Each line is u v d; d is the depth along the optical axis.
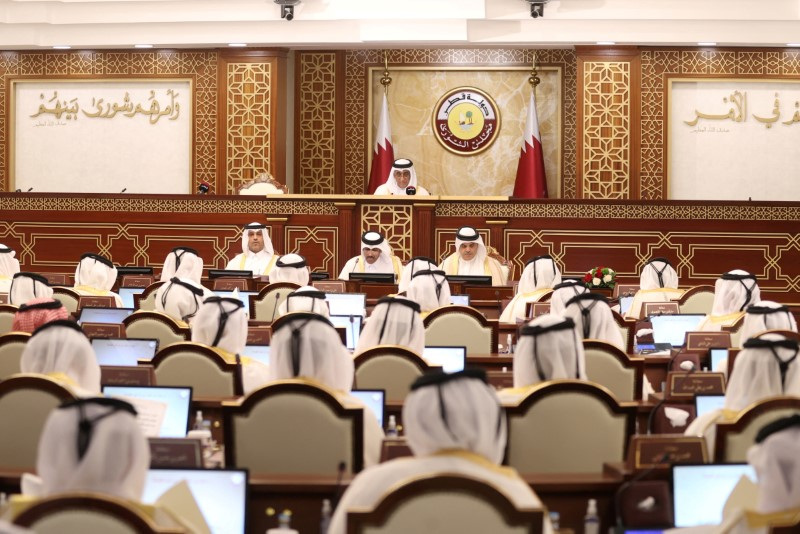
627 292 11.27
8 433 4.18
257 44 15.97
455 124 16.81
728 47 15.79
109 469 2.60
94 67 16.80
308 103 16.97
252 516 3.46
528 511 2.56
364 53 16.88
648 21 15.33
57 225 14.82
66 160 16.97
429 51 16.78
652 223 13.95
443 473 2.56
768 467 2.71
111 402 2.66
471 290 10.90
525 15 15.30
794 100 15.84
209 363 5.57
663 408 4.90
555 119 16.58
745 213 13.89
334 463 3.99
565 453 4.18
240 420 3.99
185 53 16.56
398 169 14.48
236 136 16.33
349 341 8.03
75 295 9.59
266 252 13.01
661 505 3.39
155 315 7.19
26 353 4.34
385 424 4.88
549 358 4.41
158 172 16.73
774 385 4.22
